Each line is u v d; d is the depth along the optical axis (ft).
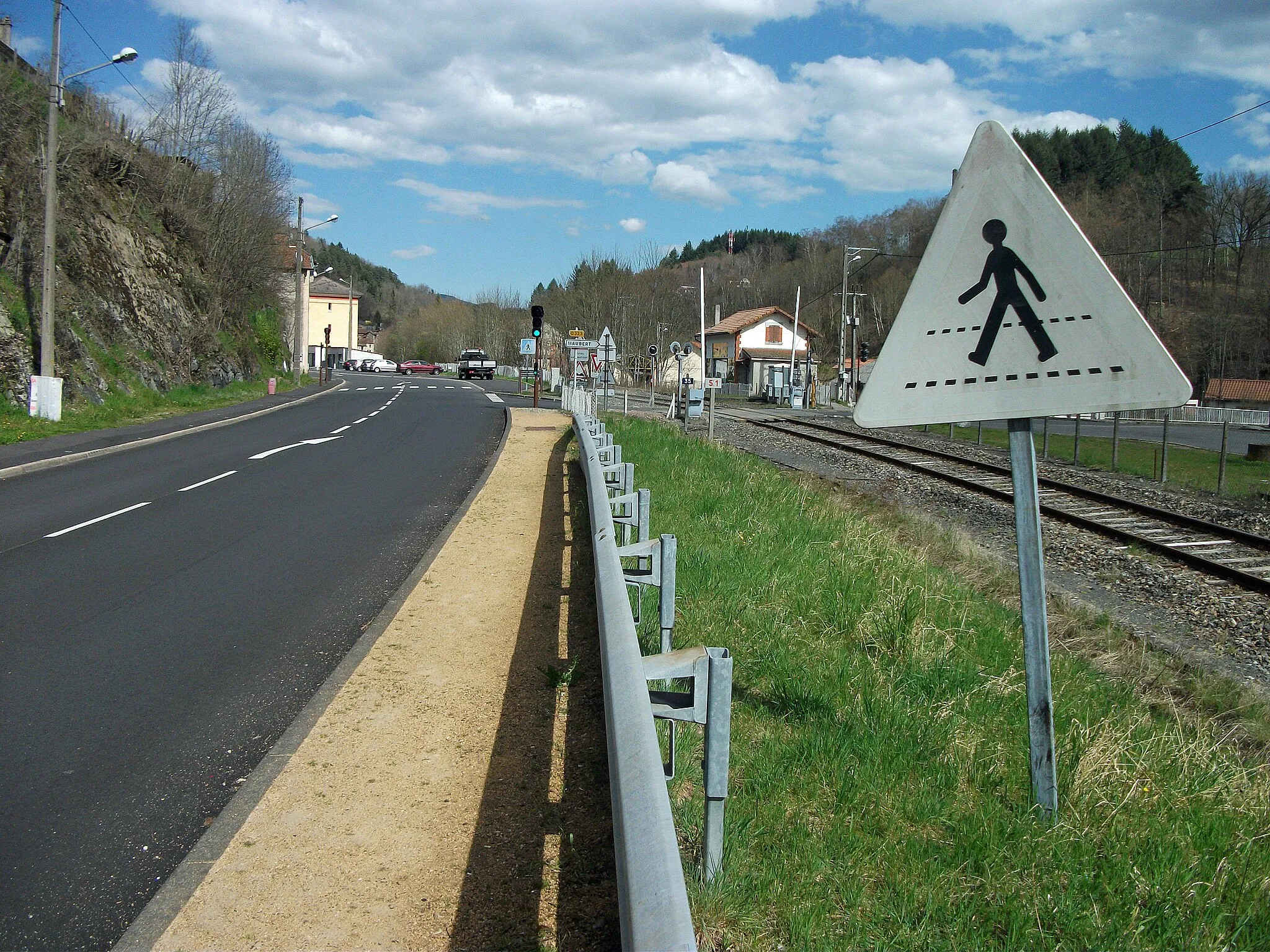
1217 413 185.78
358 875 11.50
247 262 159.84
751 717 15.42
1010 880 10.57
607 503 20.52
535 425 85.61
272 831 12.53
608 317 228.02
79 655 20.48
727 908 9.61
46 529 35.01
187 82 145.79
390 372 317.01
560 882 11.28
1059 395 11.35
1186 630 28.78
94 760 15.24
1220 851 11.85
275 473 51.42
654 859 6.75
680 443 61.05
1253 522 47.83
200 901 10.94
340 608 24.50
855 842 11.37
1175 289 218.59
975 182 11.69
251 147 163.02
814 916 9.68
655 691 10.48
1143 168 231.91
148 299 108.68
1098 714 17.76
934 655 19.12
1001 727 15.92
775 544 28.58
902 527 41.04
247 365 145.89
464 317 384.27
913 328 11.94
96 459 57.67
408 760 14.64
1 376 73.36
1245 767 16.78
